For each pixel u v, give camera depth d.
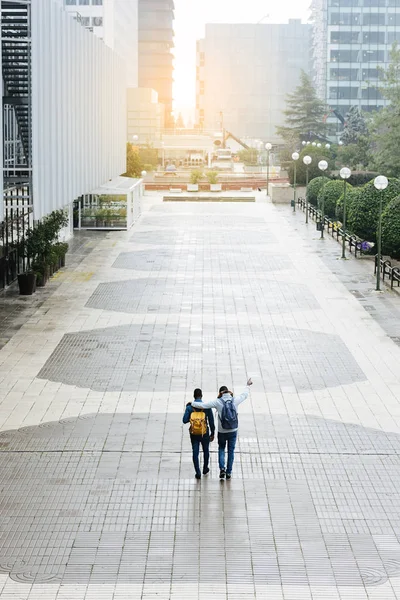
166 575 12.62
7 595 12.10
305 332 27.39
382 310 30.50
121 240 48.44
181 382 22.09
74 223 52.72
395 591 12.27
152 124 137.50
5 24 29.30
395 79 72.44
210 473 16.30
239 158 127.50
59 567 12.87
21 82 32.84
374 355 24.70
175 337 26.66
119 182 57.53
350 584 12.43
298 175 76.12
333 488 15.70
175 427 18.72
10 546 13.51
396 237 36.84
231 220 58.91
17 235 35.34
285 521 14.37
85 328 27.72
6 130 31.69
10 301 31.73
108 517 14.48
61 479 15.99
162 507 14.85
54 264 36.94
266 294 33.31
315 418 19.39
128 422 19.03
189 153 125.75
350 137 106.69
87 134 41.69
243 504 14.99
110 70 51.75
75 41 37.47
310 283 35.56
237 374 22.83
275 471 16.44
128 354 24.69
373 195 41.50
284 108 188.62
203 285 35.03
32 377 22.41
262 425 18.91
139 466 16.59
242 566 12.89
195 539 13.71
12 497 15.23
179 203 72.38
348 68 133.50
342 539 13.77
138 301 31.91
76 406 20.11
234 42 188.62
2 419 19.16
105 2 120.75
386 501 15.18
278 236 50.34
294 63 188.62
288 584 12.41
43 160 29.55
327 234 51.09
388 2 131.62
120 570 12.77
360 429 18.70
